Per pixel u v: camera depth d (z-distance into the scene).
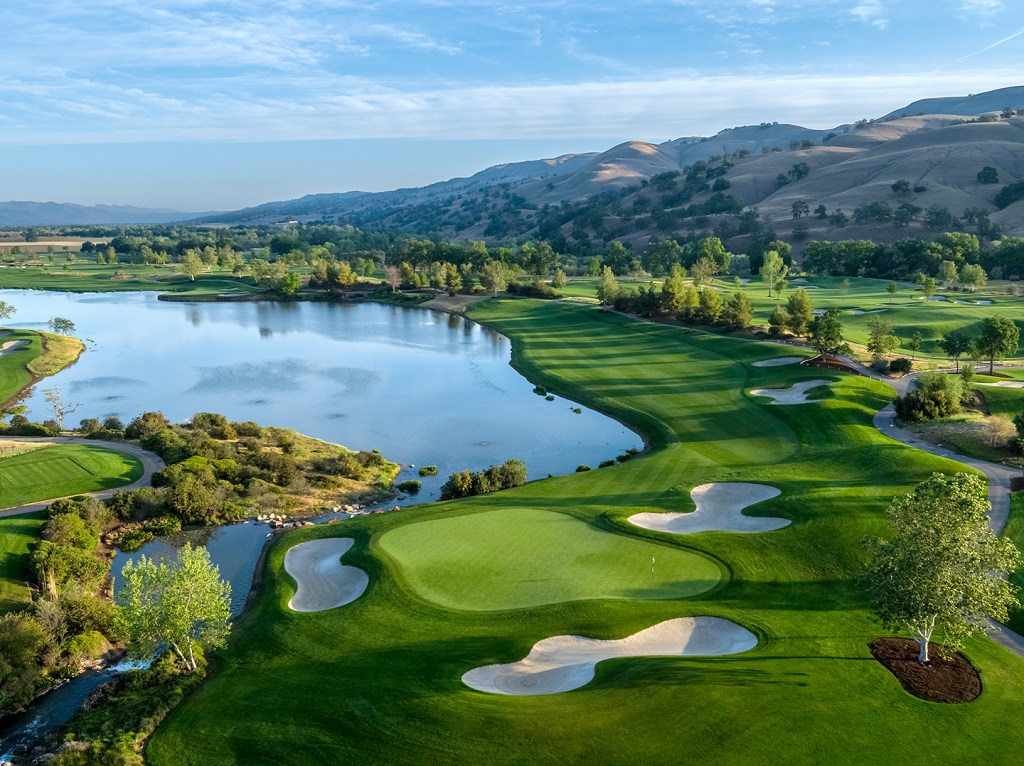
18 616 40.31
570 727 29.30
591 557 46.16
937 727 28.52
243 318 178.38
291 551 51.72
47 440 79.06
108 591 48.69
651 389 97.94
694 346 120.31
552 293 187.88
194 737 31.83
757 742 27.83
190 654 38.06
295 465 70.50
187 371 118.62
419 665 35.16
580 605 39.41
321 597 44.81
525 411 94.19
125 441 78.25
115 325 165.25
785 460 66.75
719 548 46.53
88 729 33.03
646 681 32.03
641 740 28.34
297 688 34.66
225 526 59.56
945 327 122.31
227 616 38.12
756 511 52.50
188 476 63.66
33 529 54.00
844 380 88.69
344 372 117.94
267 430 82.88
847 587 41.28
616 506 55.53
